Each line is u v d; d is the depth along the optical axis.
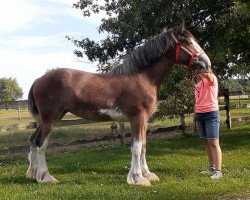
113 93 7.06
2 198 6.25
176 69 11.77
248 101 22.91
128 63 7.20
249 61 13.05
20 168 9.23
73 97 7.06
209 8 12.34
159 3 12.02
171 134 14.77
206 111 7.35
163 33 7.30
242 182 6.78
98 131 16.89
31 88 7.49
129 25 13.40
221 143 11.88
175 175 7.76
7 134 15.48
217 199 5.92
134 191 6.40
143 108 7.06
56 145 12.51
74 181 7.44
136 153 7.01
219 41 11.25
